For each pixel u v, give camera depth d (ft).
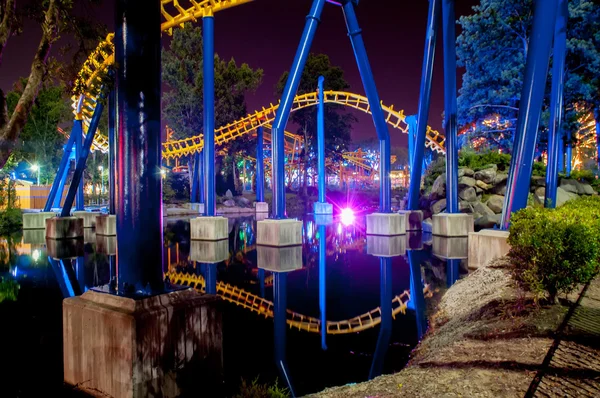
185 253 71.51
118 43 16.87
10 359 24.93
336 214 179.32
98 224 94.53
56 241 84.64
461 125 124.06
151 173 17.01
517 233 23.08
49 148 189.37
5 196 128.67
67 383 17.39
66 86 22.43
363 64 84.33
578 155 169.78
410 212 93.61
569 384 13.32
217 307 17.69
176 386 16.08
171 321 15.98
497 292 27.12
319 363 24.93
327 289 45.73
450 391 13.98
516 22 108.37
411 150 131.85
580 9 98.94
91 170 229.04
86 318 16.52
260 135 186.09
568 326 18.33
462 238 77.36
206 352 17.20
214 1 82.38
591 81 103.55
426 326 31.04
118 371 15.33
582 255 20.47
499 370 15.08
